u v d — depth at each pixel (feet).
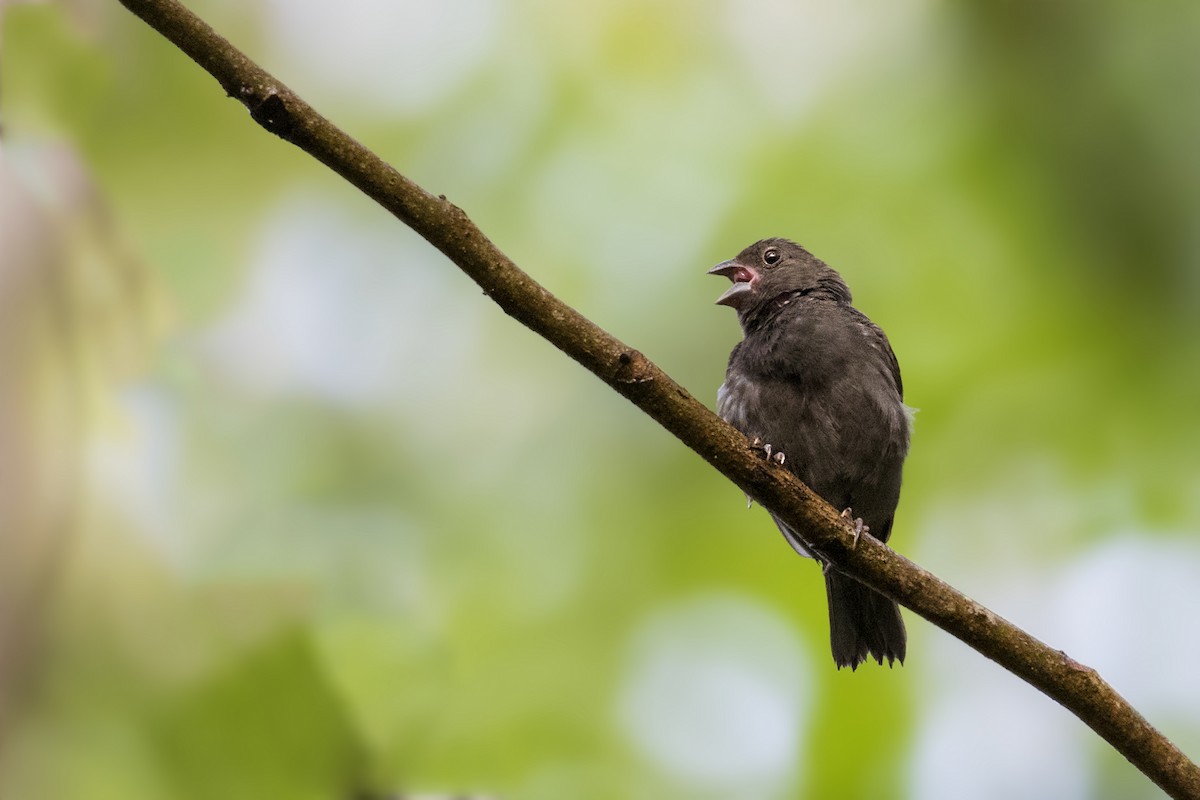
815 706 41.57
